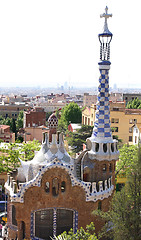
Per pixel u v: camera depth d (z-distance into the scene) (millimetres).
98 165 35469
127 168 49094
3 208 45750
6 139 85875
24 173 34906
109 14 36156
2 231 37656
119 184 53094
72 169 33031
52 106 191000
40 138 93938
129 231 27406
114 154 35938
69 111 126938
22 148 49875
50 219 33156
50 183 32500
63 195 32906
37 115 112625
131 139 90562
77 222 33344
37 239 32469
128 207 28609
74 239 25766
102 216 29906
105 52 35906
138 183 28672
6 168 45875
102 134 35812
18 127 129625
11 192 32781
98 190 34406
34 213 32688
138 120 90125
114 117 89688
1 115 154500
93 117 95688
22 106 165875
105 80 35875
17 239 33000
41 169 32062
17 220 32344
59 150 34750
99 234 30578
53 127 34844
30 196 32281
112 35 35906
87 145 36812
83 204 33219
